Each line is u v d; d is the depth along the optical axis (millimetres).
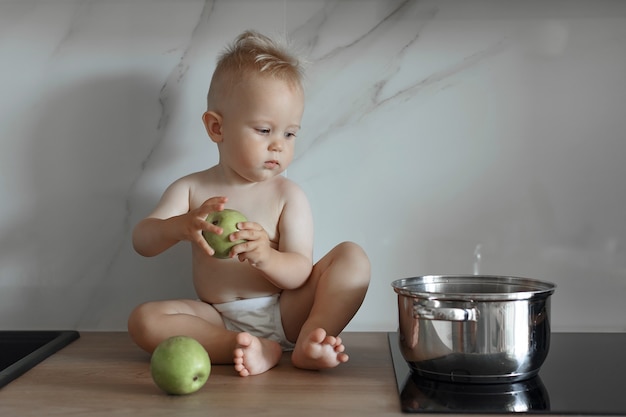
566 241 1497
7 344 1469
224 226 1223
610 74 1477
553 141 1490
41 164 1548
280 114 1304
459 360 1092
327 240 1527
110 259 1553
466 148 1503
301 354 1189
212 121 1372
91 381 1145
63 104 1541
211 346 1245
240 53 1347
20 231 1557
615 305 1496
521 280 1289
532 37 1484
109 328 1555
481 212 1506
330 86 1509
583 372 1184
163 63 1530
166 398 1050
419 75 1500
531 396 1042
